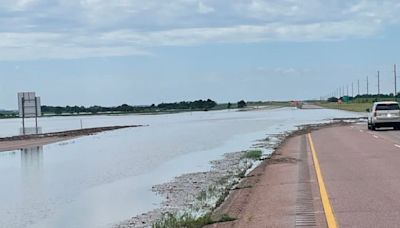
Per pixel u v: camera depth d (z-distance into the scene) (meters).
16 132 80.06
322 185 16.72
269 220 12.22
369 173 18.98
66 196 20.38
